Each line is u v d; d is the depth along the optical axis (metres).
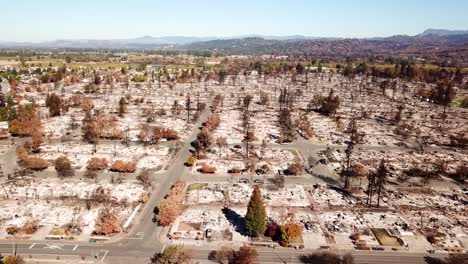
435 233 101.44
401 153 169.12
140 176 132.62
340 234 100.25
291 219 105.00
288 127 193.25
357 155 165.38
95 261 86.56
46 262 86.00
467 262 85.81
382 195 124.44
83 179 133.00
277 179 132.88
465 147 179.00
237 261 84.38
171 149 168.00
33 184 127.94
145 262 86.44
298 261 88.25
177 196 111.00
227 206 115.50
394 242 96.94
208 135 169.12
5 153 159.50
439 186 133.50
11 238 95.62
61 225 102.00
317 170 147.00
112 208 111.62
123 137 184.25
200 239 96.75
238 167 147.75
